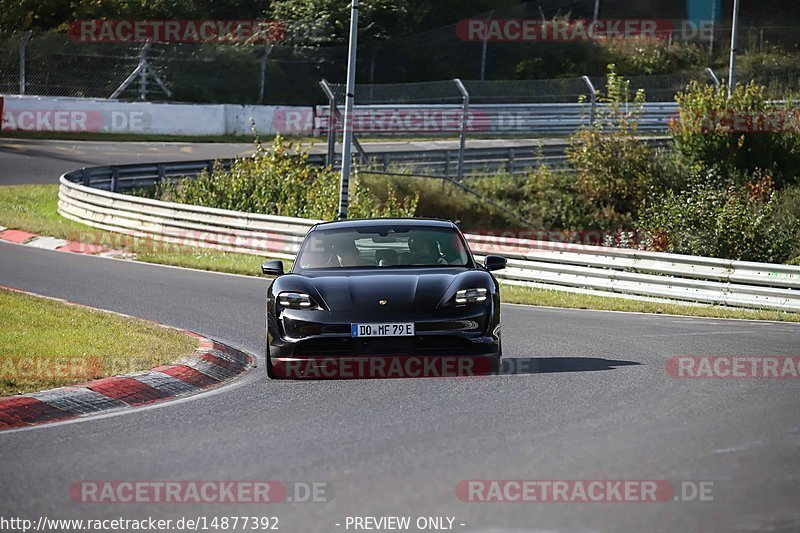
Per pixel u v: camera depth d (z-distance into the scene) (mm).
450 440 17703
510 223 86375
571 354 28656
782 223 72062
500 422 19156
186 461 16672
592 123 93625
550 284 49625
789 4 162750
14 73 109062
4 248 56188
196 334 30641
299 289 24734
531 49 139125
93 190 66688
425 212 84562
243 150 100375
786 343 31266
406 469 15781
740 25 155500
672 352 28984
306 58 126312
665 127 121312
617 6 155750
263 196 69938
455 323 23828
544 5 153250
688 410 20234
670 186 88625
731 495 14180
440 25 141625
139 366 25047
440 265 26641
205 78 118062
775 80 128875
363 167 85562
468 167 94688
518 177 95000
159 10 124188
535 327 35438
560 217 88188
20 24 120438
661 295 46375
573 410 20266
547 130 121125
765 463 15867
